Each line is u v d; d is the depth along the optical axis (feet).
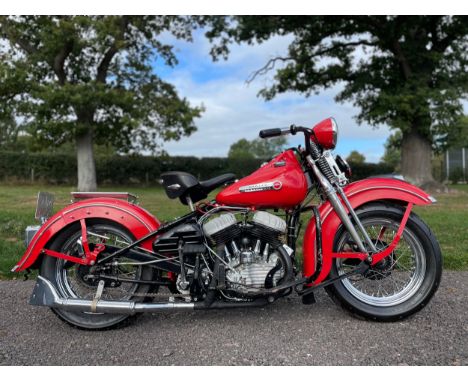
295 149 11.21
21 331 10.21
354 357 8.82
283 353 9.04
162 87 61.16
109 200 10.75
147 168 80.43
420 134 53.06
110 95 49.78
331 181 10.75
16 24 52.37
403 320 10.54
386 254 10.39
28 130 51.19
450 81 50.72
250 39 56.85
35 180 77.15
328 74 58.29
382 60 54.03
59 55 54.34
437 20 50.70
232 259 10.14
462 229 20.86
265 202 10.61
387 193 10.48
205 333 10.05
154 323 10.69
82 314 10.38
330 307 11.56
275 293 10.05
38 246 10.23
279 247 10.24
